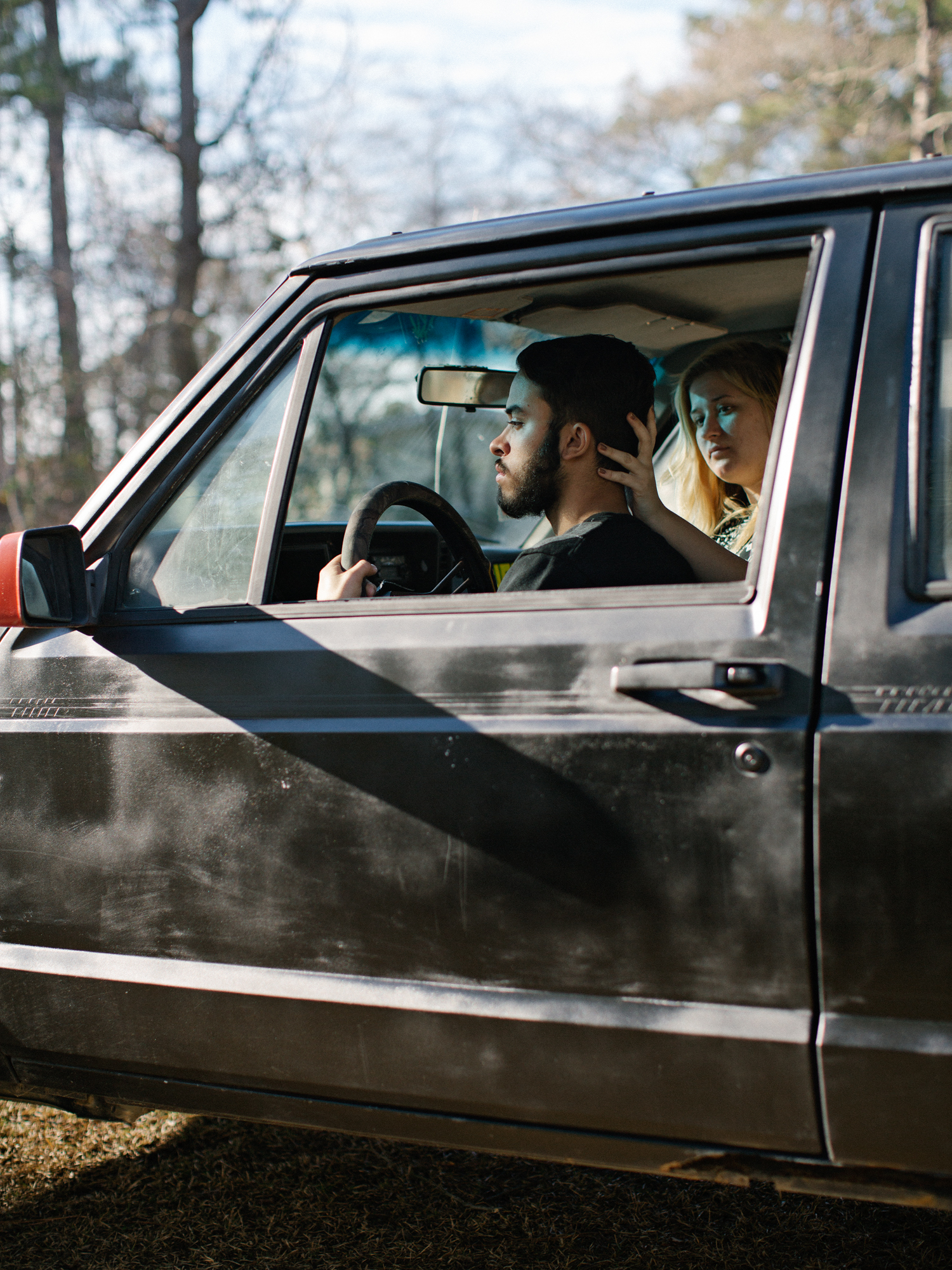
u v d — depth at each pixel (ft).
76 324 52.01
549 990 5.31
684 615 5.22
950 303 5.11
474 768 5.40
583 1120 5.31
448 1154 8.21
